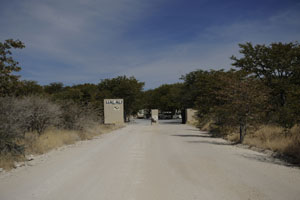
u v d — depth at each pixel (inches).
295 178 258.4
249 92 564.7
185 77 1948.8
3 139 362.3
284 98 706.2
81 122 768.9
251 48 791.7
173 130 1046.4
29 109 533.6
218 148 489.7
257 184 237.8
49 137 541.3
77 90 1358.3
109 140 666.2
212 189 224.4
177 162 347.3
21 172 298.0
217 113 668.1
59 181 256.2
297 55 730.8
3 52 379.2
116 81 2263.8
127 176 273.7
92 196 210.1
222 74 773.9
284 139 447.2
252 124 561.6
